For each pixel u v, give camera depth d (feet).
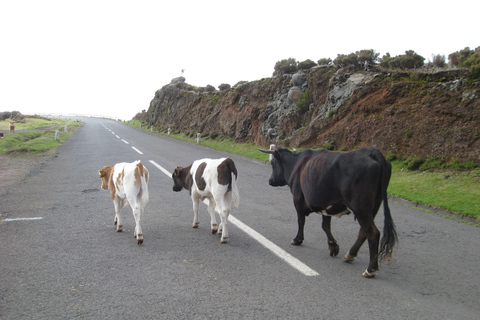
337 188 17.60
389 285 16.25
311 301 14.64
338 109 59.52
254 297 14.93
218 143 88.33
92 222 25.93
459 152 39.63
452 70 49.42
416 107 47.96
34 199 32.58
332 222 26.66
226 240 21.86
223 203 21.71
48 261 18.69
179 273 17.33
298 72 78.13
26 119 234.38
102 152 69.62
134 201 21.52
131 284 16.10
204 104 119.96
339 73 66.03
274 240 22.41
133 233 23.62
